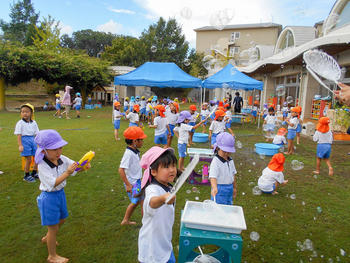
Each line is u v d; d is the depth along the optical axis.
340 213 3.29
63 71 17.20
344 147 7.25
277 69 14.55
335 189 4.11
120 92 24.08
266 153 6.25
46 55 16.98
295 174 4.86
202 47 32.84
